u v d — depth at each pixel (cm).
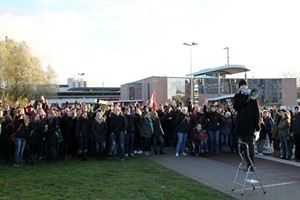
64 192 844
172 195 808
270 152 1603
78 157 1397
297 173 1112
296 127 1381
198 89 6475
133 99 7662
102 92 10944
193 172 1120
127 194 821
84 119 1359
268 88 7106
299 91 8038
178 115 1524
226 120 1576
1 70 5034
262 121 1543
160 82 6931
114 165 1235
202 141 1491
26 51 5528
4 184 934
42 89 5728
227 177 1041
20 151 1253
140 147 1555
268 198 794
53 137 1300
